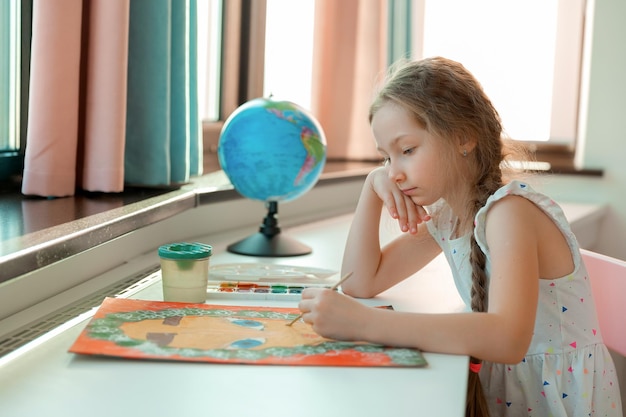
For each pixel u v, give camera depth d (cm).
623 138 304
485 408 107
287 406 75
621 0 301
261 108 156
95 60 157
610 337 133
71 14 150
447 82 114
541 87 320
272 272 134
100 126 158
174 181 184
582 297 118
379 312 97
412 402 77
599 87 306
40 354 89
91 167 160
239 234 194
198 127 199
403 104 111
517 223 106
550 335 118
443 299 128
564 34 315
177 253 113
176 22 179
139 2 169
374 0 294
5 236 109
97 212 136
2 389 77
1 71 164
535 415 120
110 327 97
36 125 151
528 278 101
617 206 306
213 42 259
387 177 129
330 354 91
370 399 77
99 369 84
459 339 94
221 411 73
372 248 130
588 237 290
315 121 159
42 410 72
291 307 116
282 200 163
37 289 115
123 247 146
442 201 131
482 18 321
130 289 125
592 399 119
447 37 326
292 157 155
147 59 170
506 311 97
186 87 183
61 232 113
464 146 115
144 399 75
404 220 125
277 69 285
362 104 298
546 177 230
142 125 171
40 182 152
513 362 95
